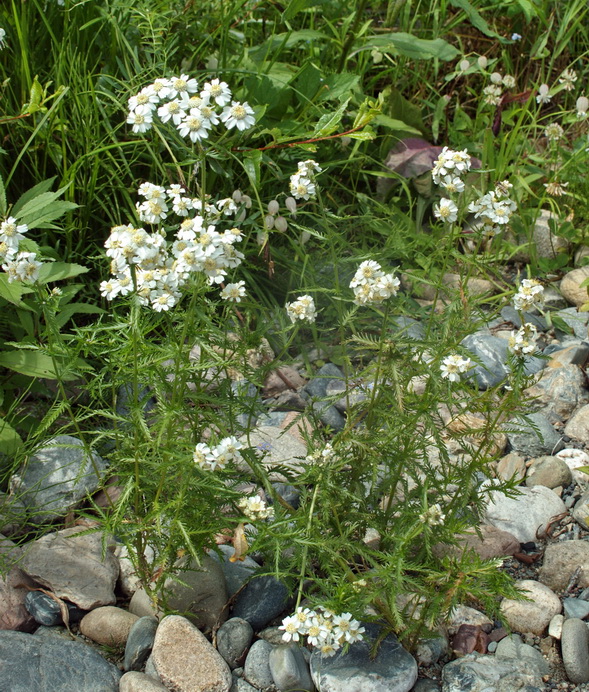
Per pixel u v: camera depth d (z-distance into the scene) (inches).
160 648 21.3
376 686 20.9
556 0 40.8
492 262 34.3
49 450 25.6
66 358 24.0
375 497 22.7
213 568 23.0
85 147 30.0
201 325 21.8
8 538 23.1
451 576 20.3
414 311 31.7
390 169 34.9
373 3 39.4
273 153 32.8
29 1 30.5
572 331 32.2
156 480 21.2
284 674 21.2
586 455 27.5
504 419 23.2
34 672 20.9
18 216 24.8
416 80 39.5
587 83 42.9
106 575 23.3
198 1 34.8
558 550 24.0
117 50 32.6
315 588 23.1
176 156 31.1
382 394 22.0
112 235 18.9
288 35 32.8
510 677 21.3
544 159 36.4
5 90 30.3
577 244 35.2
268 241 30.7
